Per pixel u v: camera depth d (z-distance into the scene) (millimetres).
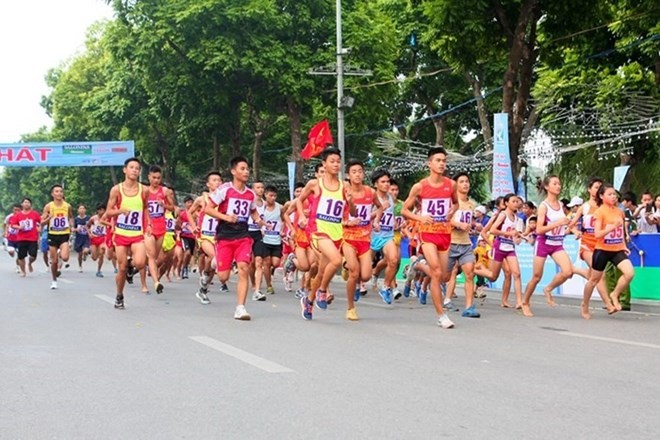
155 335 9070
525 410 5527
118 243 11805
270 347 8227
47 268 25453
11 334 9078
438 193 10109
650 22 21125
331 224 10430
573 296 14992
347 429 4980
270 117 36250
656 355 8023
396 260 13328
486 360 7590
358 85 30297
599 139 25922
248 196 10742
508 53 19469
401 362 7402
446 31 18297
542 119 27391
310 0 29547
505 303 13609
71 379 6504
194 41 28984
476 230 14578
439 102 38156
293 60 28859
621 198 15117
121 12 29969
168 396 5895
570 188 27750
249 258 10781
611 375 6875
